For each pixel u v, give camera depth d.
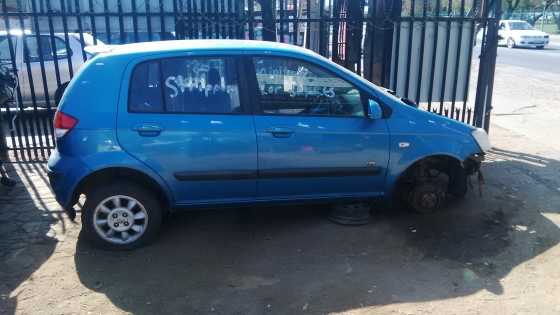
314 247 4.30
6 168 6.38
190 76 4.14
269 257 4.12
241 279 3.80
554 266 3.97
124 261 4.05
